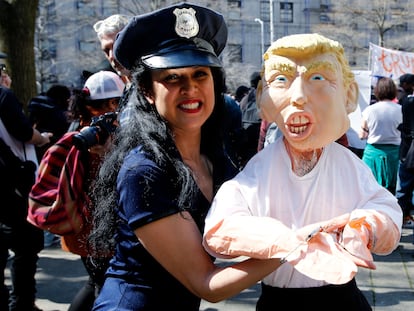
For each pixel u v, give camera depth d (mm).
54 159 1982
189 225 1259
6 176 2701
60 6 25844
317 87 1250
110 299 1352
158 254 1234
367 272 3822
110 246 1424
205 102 1382
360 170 1334
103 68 2709
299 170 1312
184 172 1290
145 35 1342
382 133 4887
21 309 2818
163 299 1316
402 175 4609
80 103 2238
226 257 1217
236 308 3209
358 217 1163
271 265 1133
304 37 1272
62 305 3305
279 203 1300
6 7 5703
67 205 1882
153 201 1228
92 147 1819
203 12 1373
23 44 5840
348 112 1347
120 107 1562
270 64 1301
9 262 4180
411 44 27516
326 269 1052
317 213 1292
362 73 5500
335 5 27125
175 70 1320
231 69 25938
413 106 4441
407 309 3143
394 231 1208
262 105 1333
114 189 1347
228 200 1259
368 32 26797
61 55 26250
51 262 4219
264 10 30500
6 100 3121
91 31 26734
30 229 2783
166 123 1366
